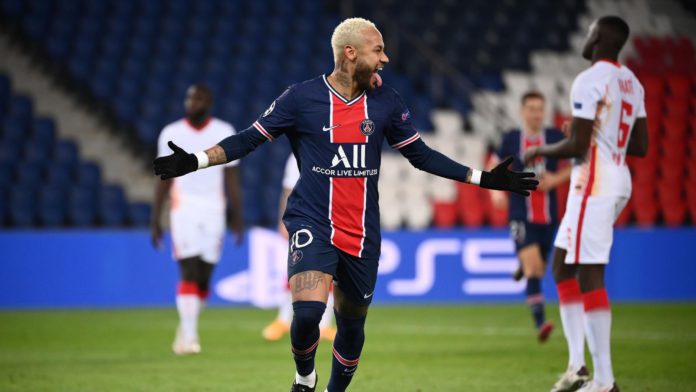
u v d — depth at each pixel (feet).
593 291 66.80
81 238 157.28
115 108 198.29
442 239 166.91
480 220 184.85
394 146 59.62
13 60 206.39
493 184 58.49
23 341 113.39
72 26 213.05
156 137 194.70
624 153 67.97
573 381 70.90
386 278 164.86
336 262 57.31
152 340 114.42
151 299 159.22
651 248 167.32
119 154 195.72
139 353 101.65
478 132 210.79
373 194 57.88
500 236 168.66
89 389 76.43
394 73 222.69
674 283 167.63
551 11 245.86
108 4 219.20
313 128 57.11
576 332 71.61
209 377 82.94
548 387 75.87
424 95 218.59
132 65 208.74
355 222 57.31
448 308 154.92
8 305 154.10
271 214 185.37
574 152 66.18
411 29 234.79
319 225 57.31
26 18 211.41
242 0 230.07
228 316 146.00
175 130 101.30
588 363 89.66
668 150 202.18
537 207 104.47
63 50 207.92
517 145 106.63
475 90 221.25
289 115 57.57
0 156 182.09
